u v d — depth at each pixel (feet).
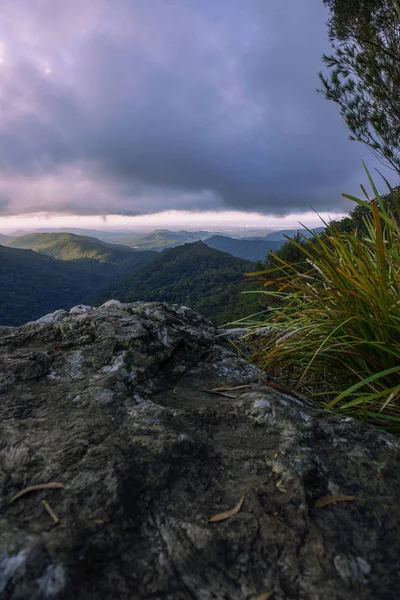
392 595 2.79
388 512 3.57
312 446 4.53
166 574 2.83
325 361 7.39
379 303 5.88
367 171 6.59
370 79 23.49
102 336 6.91
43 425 4.56
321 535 3.26
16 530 2.95
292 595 2.76
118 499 3.37
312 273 8.12
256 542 3.17
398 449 4.58
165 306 9.78
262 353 8.30
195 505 3.55
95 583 2.68
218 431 4.75
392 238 7.16
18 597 2.43
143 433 4.50
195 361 6.87
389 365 6.24
